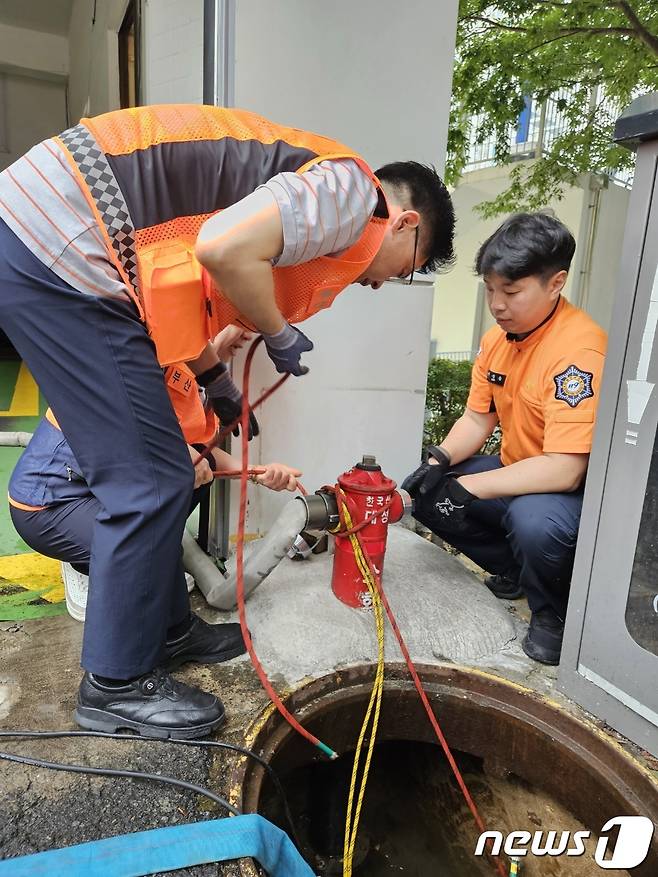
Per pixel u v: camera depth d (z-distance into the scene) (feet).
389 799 6.40
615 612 4.76
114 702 4.46
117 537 4.15
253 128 4.01
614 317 4.55
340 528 5.92
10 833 3.65
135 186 3.72
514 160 24.39
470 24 18.16
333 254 4.01
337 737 5.41
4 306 3.83
